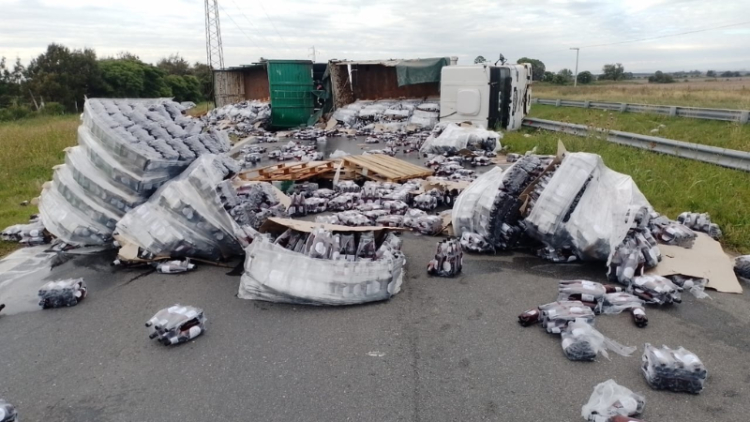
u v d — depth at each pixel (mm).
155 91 53000
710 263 5125
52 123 23125
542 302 4656
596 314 4340
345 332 4156
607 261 5215
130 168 5926
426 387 3385
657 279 4590
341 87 22344
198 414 3172
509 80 16828
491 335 4059
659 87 40000
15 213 7973
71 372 3689
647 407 3127
